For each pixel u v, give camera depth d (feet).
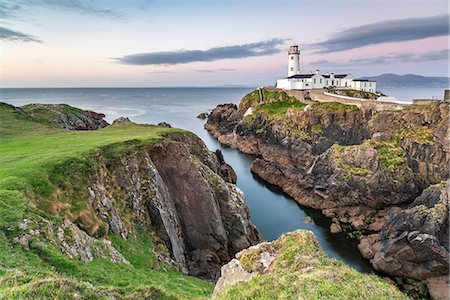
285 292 42.75
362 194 170.30
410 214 126.82
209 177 127.85
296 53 408.46
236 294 47.14
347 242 149.18
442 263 109.29
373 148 182.09
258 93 382.01
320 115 251.39
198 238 117.50
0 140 125.70
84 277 52.49
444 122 173.58
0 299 35.01
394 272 119.03
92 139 125.29
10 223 55.21
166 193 116.78
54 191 76.64
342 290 41.29
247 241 122.01
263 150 284.61
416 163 172.24
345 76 390.83
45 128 164.86
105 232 78.95
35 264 48.62
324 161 196.65
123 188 101.09
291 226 164.66
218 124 410.31
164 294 49.37
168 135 149.79
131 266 69.51
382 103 232.12
